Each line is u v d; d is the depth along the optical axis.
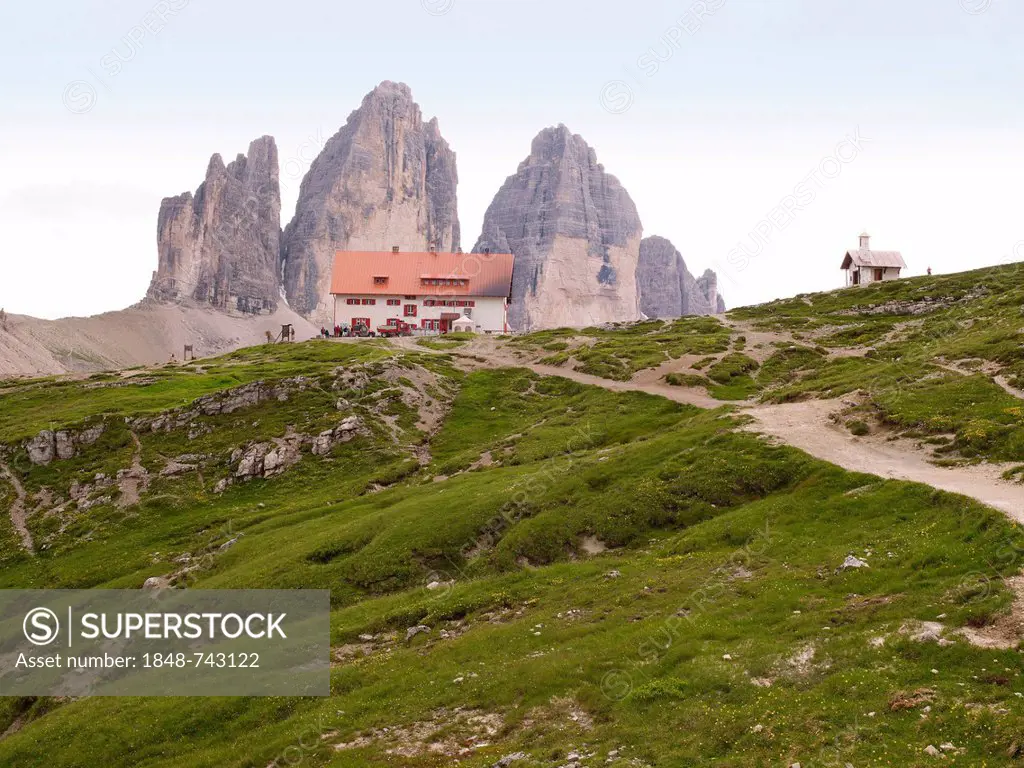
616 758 25.28
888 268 153.12
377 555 55.62
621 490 55.31
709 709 26.75
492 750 28.27
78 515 83.12
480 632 40.44
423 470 83.25
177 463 91.62
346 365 114.50
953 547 33.84
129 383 120.75
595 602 41.12
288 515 72.94
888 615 29.78
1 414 112.06
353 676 38.75
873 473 47.81
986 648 25.34
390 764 28.80
